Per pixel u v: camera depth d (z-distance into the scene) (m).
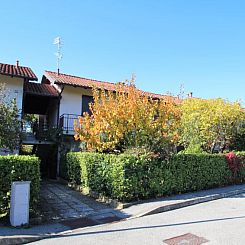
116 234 7.08
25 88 17.45
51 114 20.62
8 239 6.46
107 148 12.08
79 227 7.75
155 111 11.88
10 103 13.67
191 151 14.88
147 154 11.12
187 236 6.89
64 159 16.47
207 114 17.52
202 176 13.33
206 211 9.56
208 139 17.52
